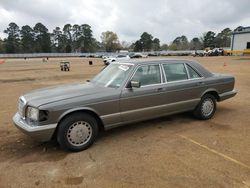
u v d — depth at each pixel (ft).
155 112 17.12
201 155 13.56
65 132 13.93
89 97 14.61
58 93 15.21
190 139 15.92
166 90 17.30
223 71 63.52
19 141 16.07
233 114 21.61
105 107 14.98
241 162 12.70
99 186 10.81
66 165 12.75
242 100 27.30
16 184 11.09
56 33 400.88
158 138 16.16
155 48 416.46
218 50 191.83
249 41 174.40
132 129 17.95
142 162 12.85
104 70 19.12
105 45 424.46
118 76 16.76
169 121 19.67
